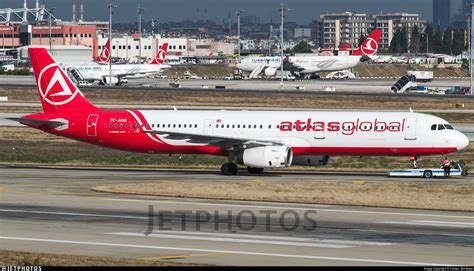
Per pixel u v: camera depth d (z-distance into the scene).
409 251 111.31
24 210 147.50
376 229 128.88
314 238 121.06
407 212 145.75
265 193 167.00
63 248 113.00
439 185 182.00
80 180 197.00
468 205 152.62
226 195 164.75
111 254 108.94
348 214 143.25
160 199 161.25
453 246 114.94
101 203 156.12
